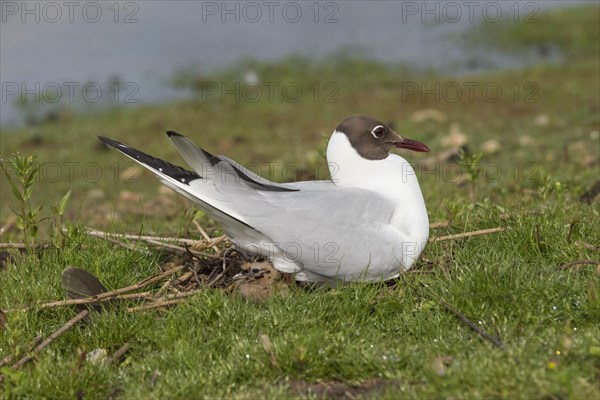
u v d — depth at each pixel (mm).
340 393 8086
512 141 20922
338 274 9820
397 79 29781
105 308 9734
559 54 31750
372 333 8961
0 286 10625
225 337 8945
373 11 38906
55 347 9109
